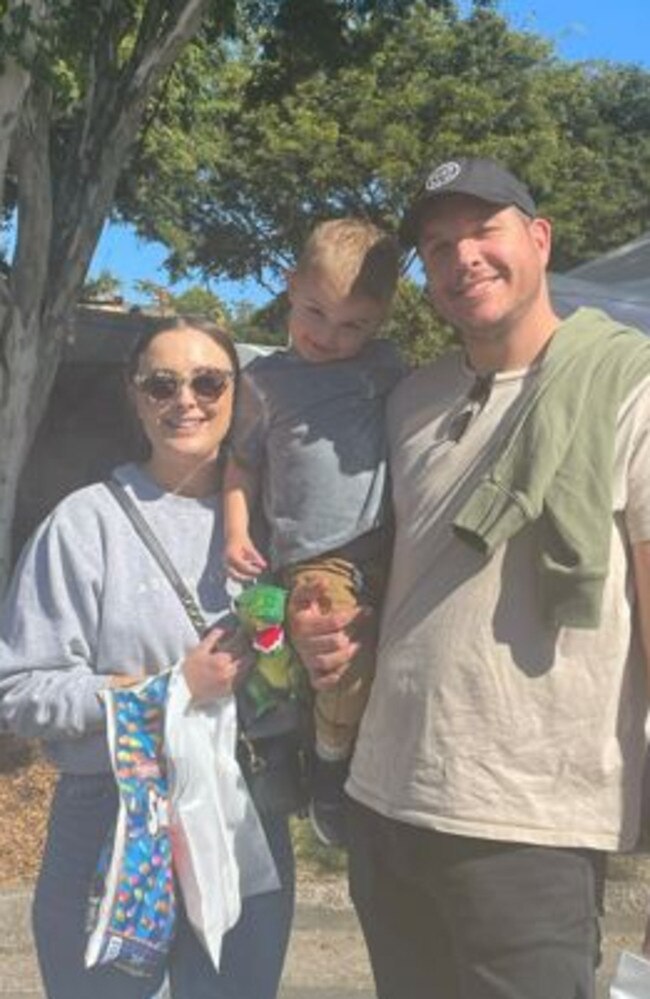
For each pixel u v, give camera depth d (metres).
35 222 7.46
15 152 7.41
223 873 2.81
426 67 28.61
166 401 2.93
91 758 2.88
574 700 2.50
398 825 2.63
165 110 11.97
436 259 2.68
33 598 2.91
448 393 2.73
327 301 2.85
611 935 5.50
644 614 2.51
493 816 2.52
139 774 2.78
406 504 2.70
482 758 2.53
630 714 2.55
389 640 2.68
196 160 21.95
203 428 2.95
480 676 2.52
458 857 2.55
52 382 7.84
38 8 7.02
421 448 2.71
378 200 27.11
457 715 2.54
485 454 2.61
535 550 2.49
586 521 2.45
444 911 2.64
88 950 2.74
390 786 2.64
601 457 2.47
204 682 2.81
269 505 2.91
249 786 2.94
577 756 2.51
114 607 2.89
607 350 2.57
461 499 2.60
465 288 2.62
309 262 2.88
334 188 27.62
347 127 27.53
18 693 2.87
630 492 2.49
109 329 14.27
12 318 7.45
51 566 2.91
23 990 4.98
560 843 2.51
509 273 2.62
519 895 2.53
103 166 7.70
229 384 2.96
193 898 2.79
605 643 2.49
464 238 2.63
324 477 2.80
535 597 2.50
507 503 2.48
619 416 2.50
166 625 2.89
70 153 7.78
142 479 3.00
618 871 5.72
